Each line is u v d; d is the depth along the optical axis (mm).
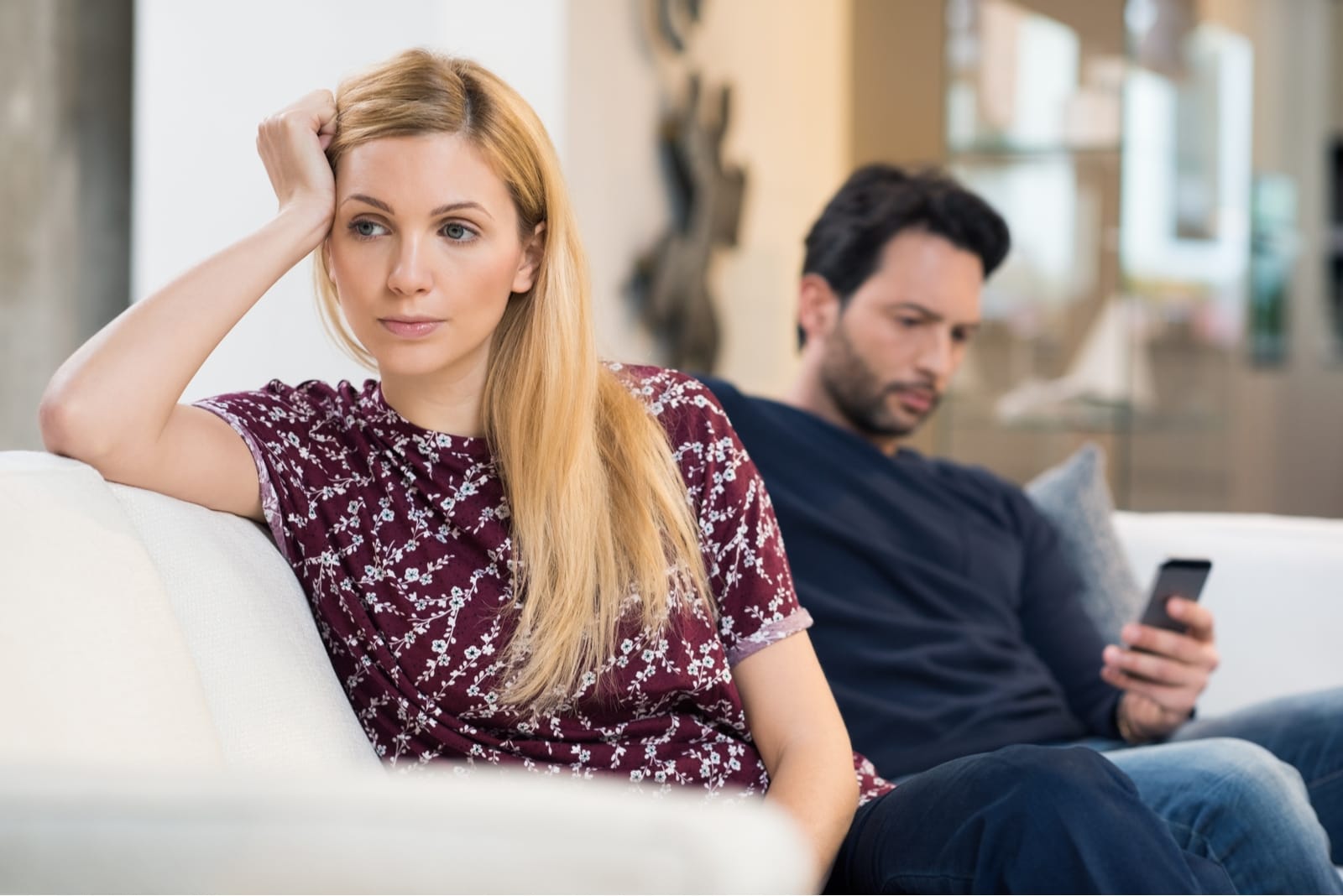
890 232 2312
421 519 1484
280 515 1485
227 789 747
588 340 1526
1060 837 1194
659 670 1488
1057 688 2285
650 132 4133
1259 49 6754
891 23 5613
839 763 1472
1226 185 6051
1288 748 2000
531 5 3715
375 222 1456
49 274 4836
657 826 676
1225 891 1428
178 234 3920
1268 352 7191
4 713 1109
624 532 1511
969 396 4668
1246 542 2604
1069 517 2592
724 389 2273
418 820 712
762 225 4930
